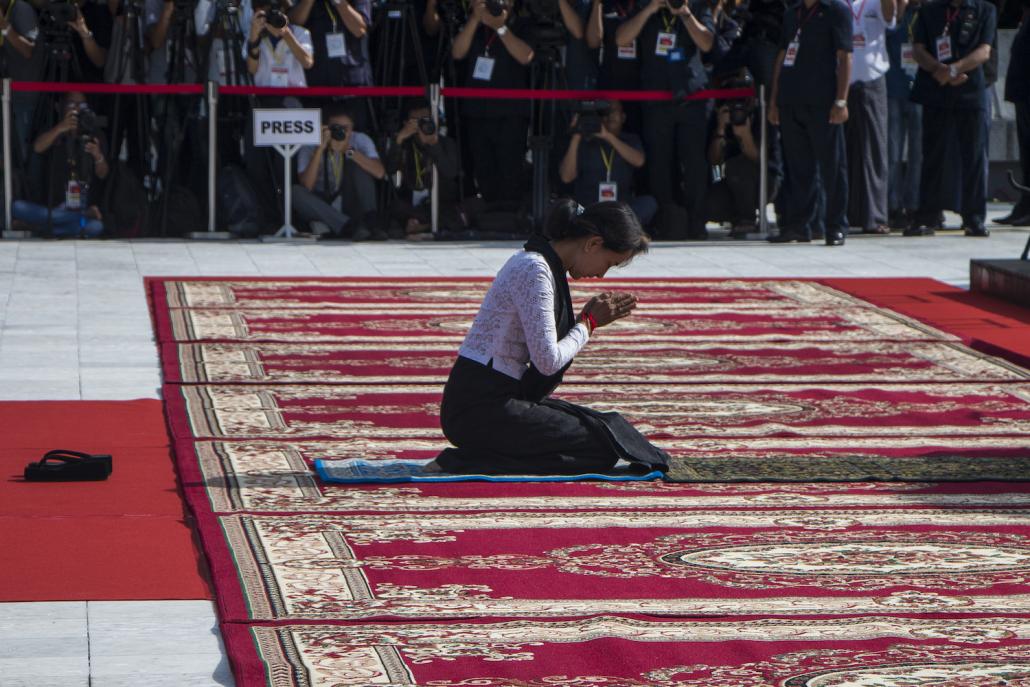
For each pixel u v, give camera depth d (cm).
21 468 726
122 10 1592
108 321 1131
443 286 1325
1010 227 1823
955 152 1712
